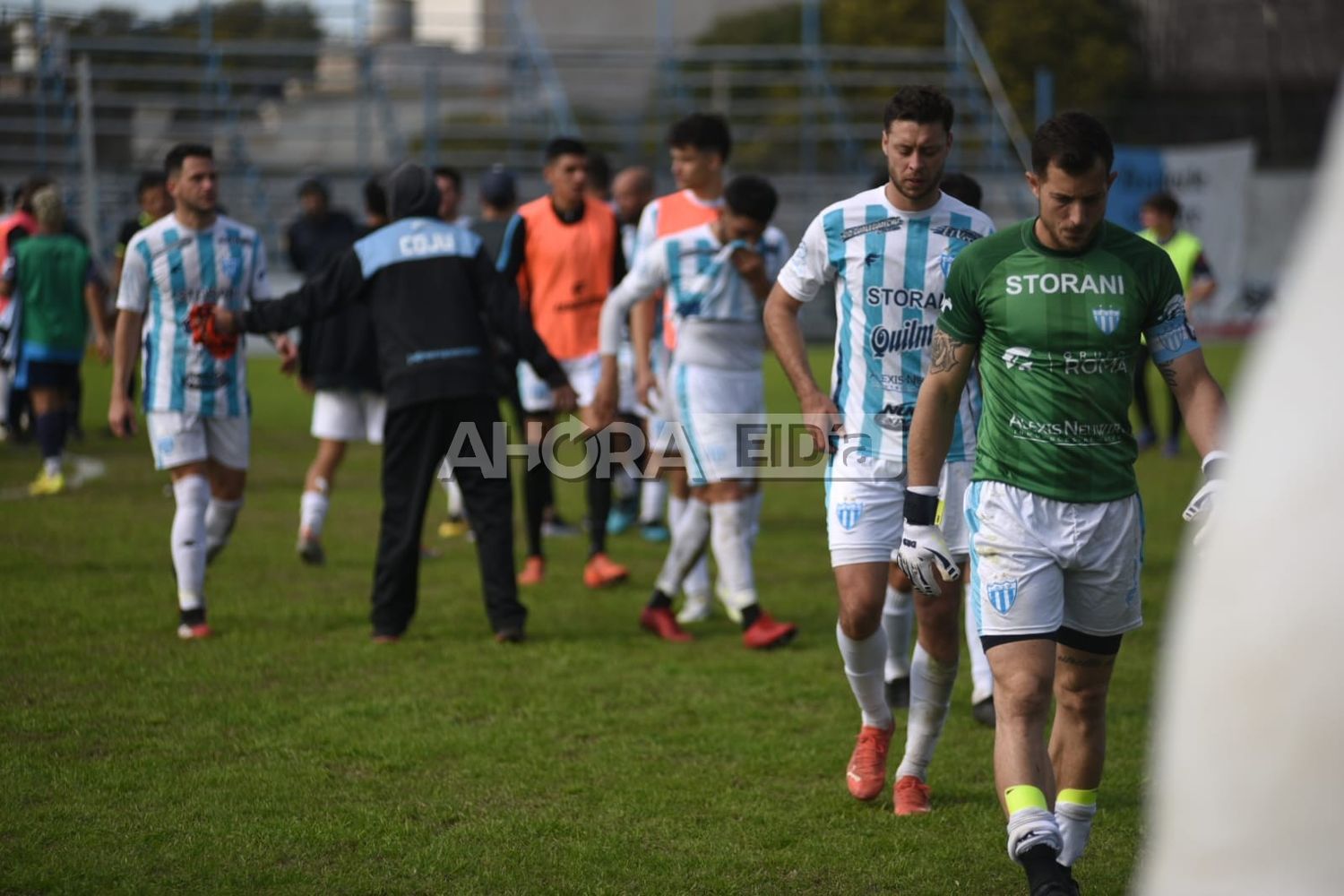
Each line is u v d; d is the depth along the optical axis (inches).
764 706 732.7
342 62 3983.8
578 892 487.8
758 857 525.3
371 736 668.1
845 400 594.9
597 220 1078.4
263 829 542.9
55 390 1364.4
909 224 579.8
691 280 832.9
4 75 3321.9
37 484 1369.3
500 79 4015.8
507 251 1072.8
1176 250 1696.6
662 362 1122.7
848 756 651.5
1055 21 4301.2
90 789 585.6
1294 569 167.3
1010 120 3644.2
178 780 599.2
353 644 844.6
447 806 577.0
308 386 1085.8
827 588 1056.8
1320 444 165.6
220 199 3427.7
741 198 808.3
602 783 609.0
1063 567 464.8
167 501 1346.0
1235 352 3031.5
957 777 631.8
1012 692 455.5
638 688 762.2
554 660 820.0
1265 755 171.3
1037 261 462.9
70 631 853.2
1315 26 4269.2
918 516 484.7
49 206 1338.6
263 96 3823.8
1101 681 485.1
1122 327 456.4
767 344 858.8
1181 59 4367.6
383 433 855.7
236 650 820.0
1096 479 463.2
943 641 564.4
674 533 895.1
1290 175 3533.5
